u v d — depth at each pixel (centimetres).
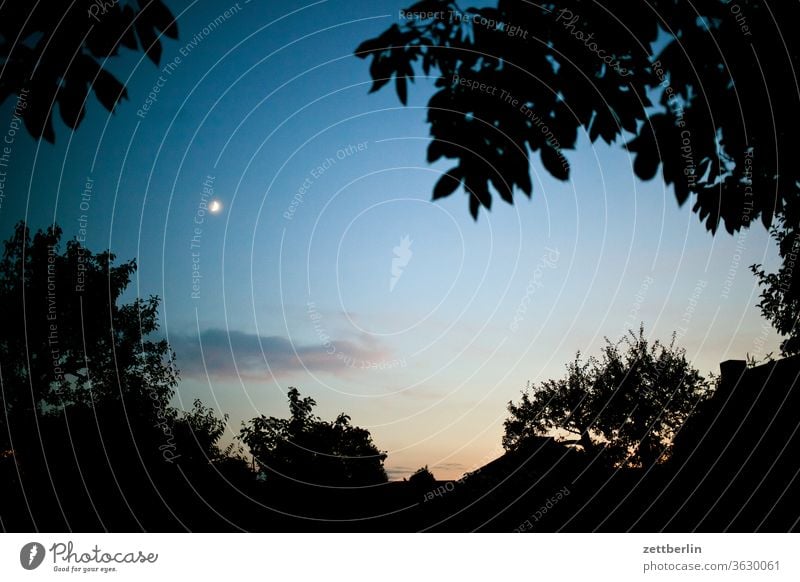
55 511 766
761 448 932
